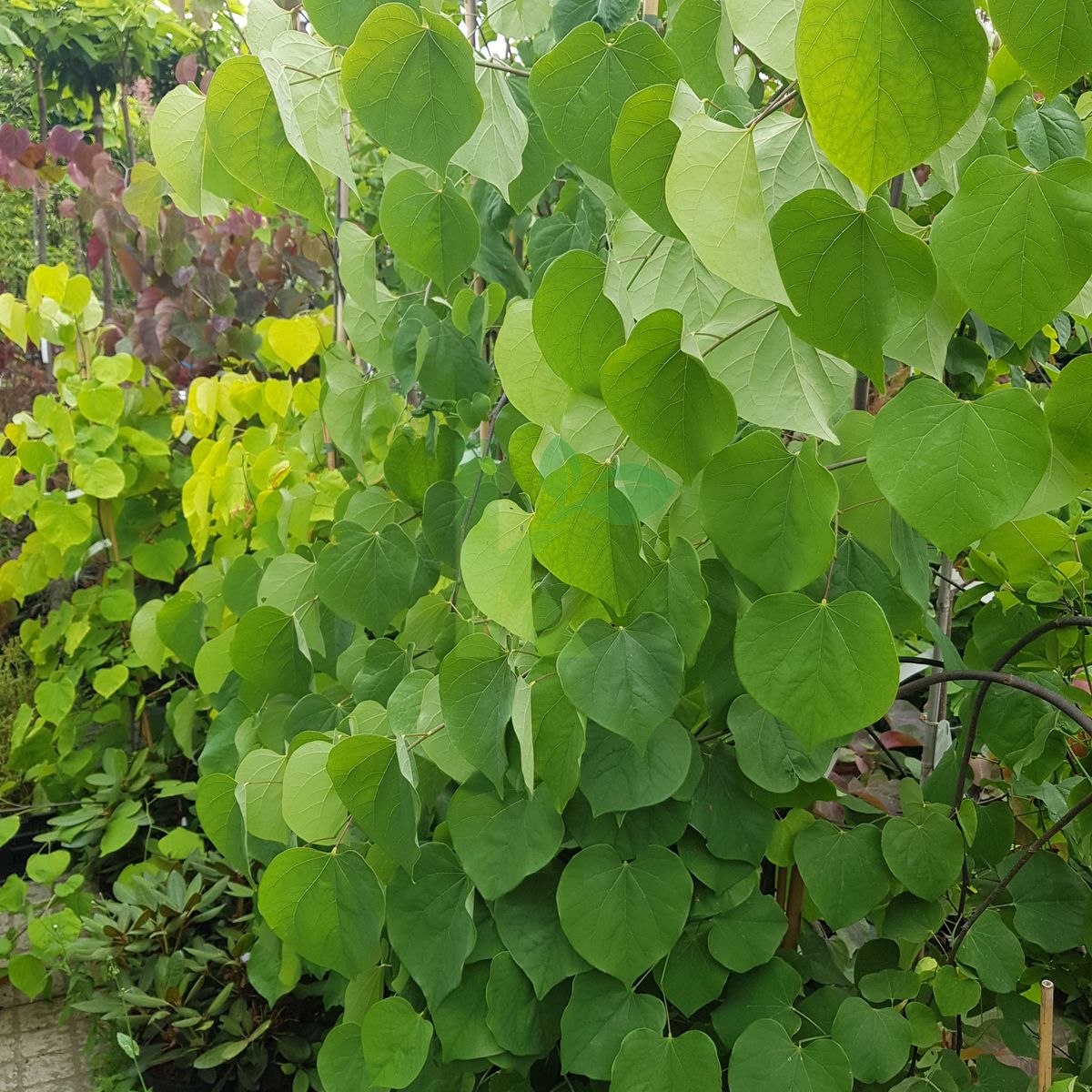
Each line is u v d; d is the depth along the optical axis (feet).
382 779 2.86
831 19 1.56
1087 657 3.51
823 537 2.32
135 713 6.95
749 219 1.81
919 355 2.34
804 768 2.79
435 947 3.02
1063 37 1.65
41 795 6.87
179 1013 4.92
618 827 2.87
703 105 2.05
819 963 3.22
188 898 5.24
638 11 2.87
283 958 3.77
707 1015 3.12
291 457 5.75
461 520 3.49
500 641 3.33
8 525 9.52
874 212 1.90
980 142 2.78
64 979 6.55
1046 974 3.54
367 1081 3.22
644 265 2.52
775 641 2.34
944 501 2.09
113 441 6.40
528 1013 2.98
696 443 2.19
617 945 2.78
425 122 2.30
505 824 2.89
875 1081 2.80
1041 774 3.29
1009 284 1.90
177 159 2.60
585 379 2.42
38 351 10.28
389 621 3.76
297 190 2.44
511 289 3.79
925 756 4.19
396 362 3.74
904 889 2.97
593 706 2.56
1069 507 3.53
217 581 5.02
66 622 6.54
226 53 10.04
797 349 2.35
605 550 2.41
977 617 3.45
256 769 3.32
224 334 7.49
